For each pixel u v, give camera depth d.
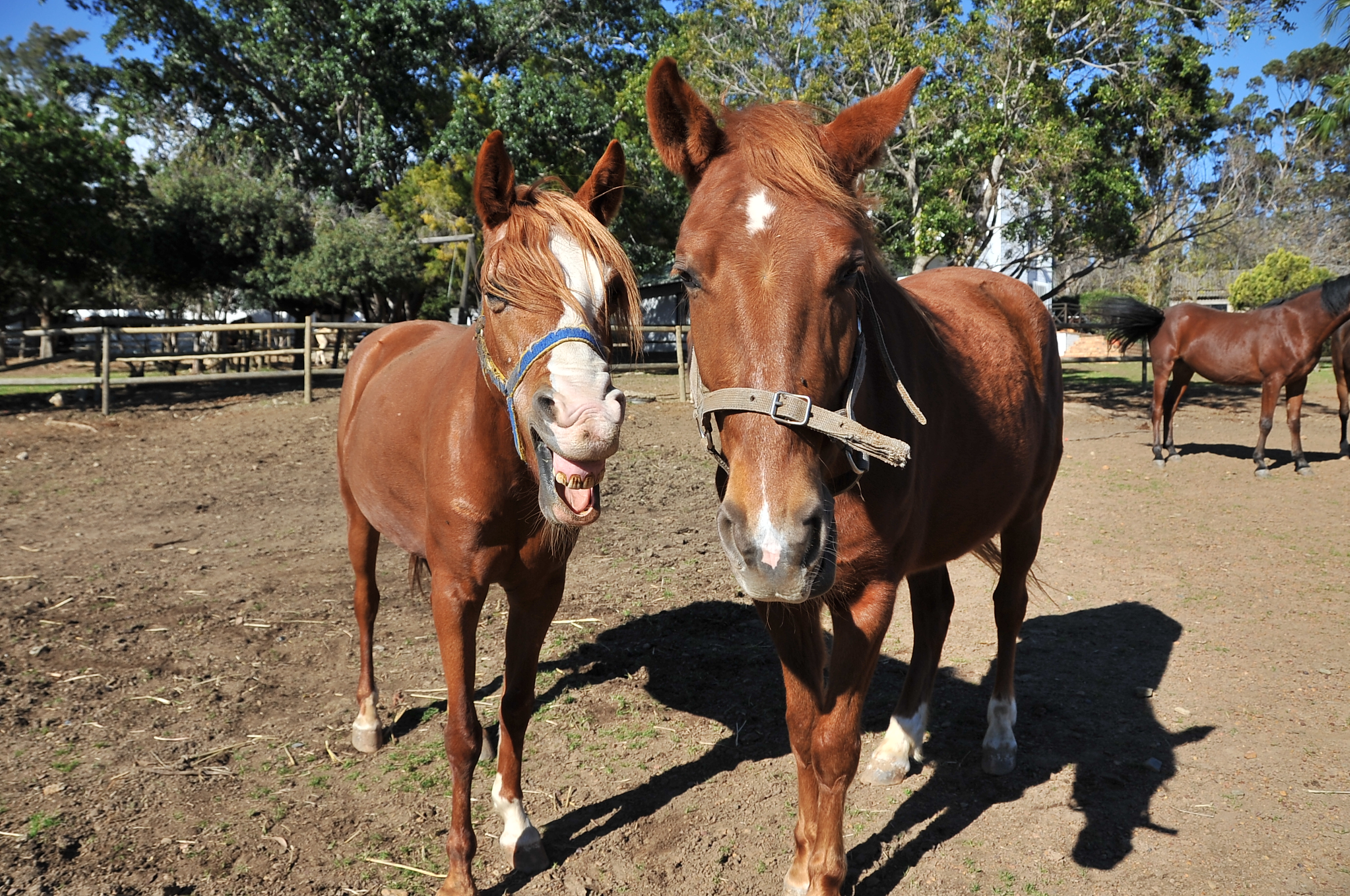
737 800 2.78
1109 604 4.57
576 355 1.92
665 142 1.83
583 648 4.01
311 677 3.68
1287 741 3.01
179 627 4.13
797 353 1.55
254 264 18.12
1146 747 3.04
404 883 2.36
